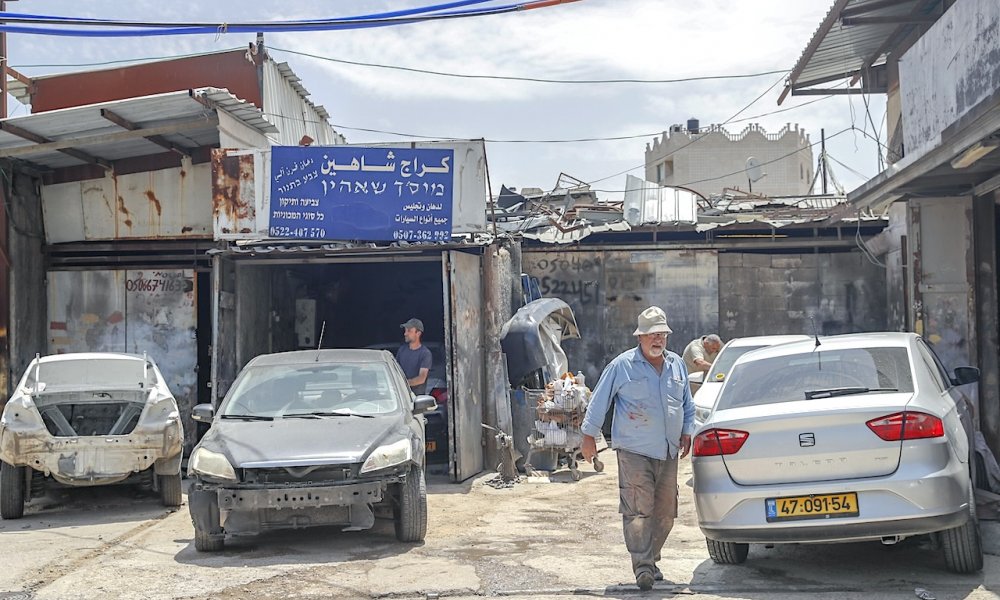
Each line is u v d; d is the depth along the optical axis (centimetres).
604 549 780
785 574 669
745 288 1812
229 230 1304
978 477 916
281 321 1617
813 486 604
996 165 1079
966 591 600
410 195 1290
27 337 1420
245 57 1838
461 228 1283
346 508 792
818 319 1805
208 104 1277
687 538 826
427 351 1251
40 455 983
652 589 635
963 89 977
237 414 897
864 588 616
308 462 776
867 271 1798
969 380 791
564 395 1221
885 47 1634
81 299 1455
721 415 662
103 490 1184
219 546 799
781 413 621
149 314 1445
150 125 1334
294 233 1293
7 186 1397
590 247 1811
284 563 741
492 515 965
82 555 789
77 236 1476
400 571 703
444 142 1293
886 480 591
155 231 1463
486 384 1333
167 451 1021
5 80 1584
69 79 1902
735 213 2012
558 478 1212
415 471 826
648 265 1811
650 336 645
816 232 1791
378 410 897
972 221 1256
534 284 1695
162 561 758
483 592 636
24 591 656
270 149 1304
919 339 744
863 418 604
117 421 1083
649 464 646
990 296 1251
